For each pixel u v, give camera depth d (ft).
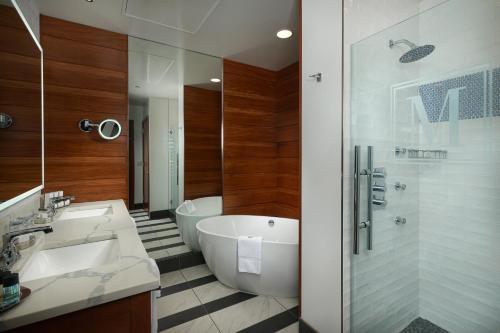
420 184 5.53
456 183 4.94
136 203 8.38
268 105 10.68
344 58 4.49
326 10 4.80
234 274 7.25
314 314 5.21
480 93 4.44
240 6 6.31
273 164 10.86
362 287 4.84
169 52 8.63
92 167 7.20
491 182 4.51
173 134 9.02
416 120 5.15
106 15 6.64
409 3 5.75
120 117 7.57
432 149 5.15
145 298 2.83
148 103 8.47
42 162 6.08
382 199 4.96
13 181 4.21
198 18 6.85
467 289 4.94
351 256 4.71
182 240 9.14
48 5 6.16
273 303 6.72
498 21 4.20
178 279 8.09
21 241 3.76
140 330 2.80
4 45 3.94
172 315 6.19
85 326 2.52
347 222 4.66
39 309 2.29
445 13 4.70
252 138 10.34
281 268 6.79
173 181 9.10
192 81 9.20
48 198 6.00
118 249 3.91
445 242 5.20
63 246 4.06
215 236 7.49
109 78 7.42
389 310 5.19
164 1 6.09
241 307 6.54
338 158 4.61
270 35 7.82
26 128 4.93
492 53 4.27
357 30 4.66
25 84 4.91
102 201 7.28
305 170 5.36
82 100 7.04
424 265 5.55
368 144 4.74
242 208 10.22
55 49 6.69
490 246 4.63
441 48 4.75
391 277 5.19
